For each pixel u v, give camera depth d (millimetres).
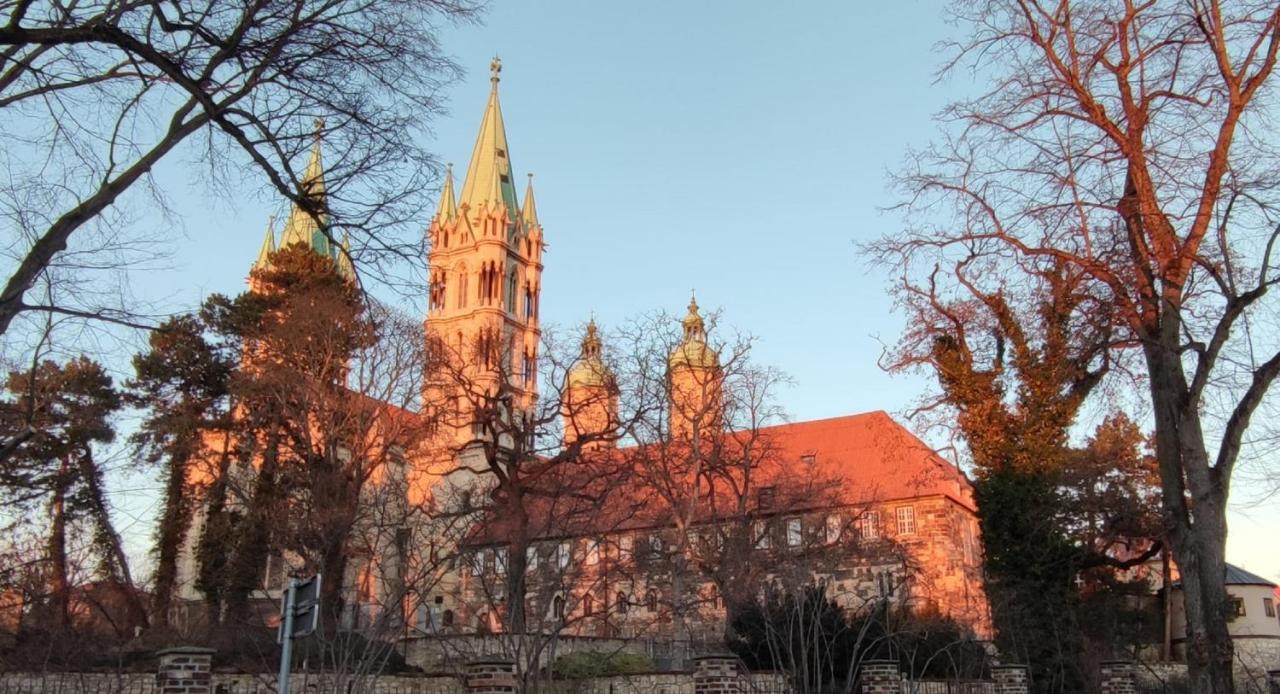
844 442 74938
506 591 31953
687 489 56969
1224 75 21859
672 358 58219
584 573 48469
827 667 29359
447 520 43781
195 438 47156
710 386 55188
